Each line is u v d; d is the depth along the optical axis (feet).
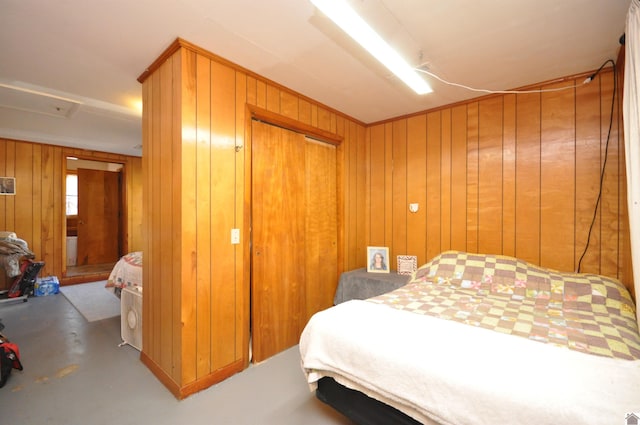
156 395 6.61
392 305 6.57
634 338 4.93
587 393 3.37
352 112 10.84
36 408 6.14
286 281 9.07
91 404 6.29
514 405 3.46
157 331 7.39
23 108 10.39
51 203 16.11
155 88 7.44
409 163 11.03
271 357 8.55
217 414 6.03
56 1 5.15
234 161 7.49
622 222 7.39
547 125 8.40
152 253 7.64
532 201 8.63
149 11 5.45
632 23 4.96
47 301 13.56
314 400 6.53
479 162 9.50
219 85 7.14
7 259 13.20
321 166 10.50
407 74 7.22
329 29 6.06
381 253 11.10
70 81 8.36
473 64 7.45
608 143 7.57
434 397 4.02
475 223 9.58
